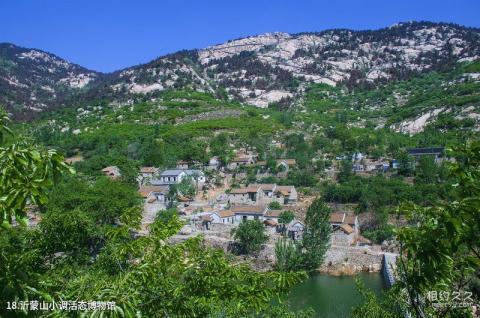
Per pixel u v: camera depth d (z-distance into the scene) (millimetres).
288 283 9578
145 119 142625
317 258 49688
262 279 9609
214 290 9336
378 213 60938
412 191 63438
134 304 6957
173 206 73188
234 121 130750
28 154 5574
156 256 9195
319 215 51562
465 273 7668
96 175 85938
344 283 47031
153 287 8922
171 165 94062
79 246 13711
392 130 126562
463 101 126188
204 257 9883
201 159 95438
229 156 95500
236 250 56562
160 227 9992
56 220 13359
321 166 87562
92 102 183750
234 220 67875
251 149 105312
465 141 7012
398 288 8062
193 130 119375
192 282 9367
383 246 56125
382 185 70062
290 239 56875
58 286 7688
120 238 11477
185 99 173375
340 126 126438
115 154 101562
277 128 125938
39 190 5562
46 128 129125
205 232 62250
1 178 5340
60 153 5812
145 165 96875
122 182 70938
